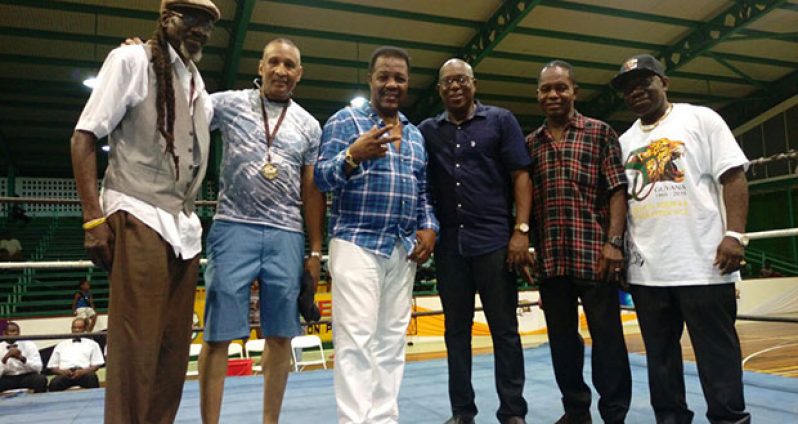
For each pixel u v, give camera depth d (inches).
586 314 83.0
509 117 86.3
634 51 440.5
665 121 80.6
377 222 75.3
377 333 78.2
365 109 81.0
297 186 80.7
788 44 448.1
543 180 86.4
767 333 326.3
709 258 74.2
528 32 396.8
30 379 198.2
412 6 356.2
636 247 79.8
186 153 62.3
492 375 133.7
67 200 129.6
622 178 81.4
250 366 193.3
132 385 56.3
